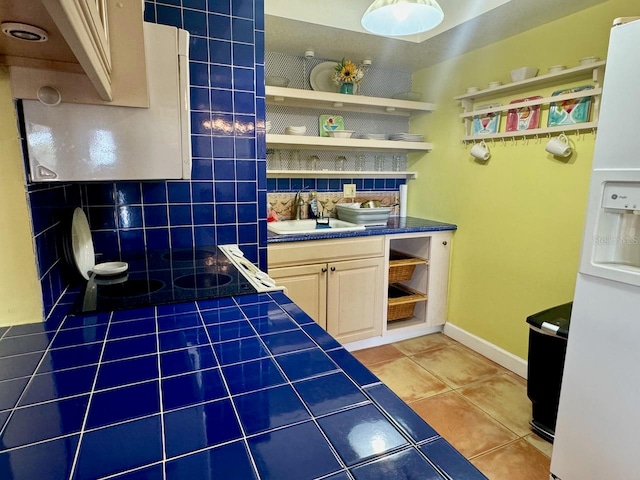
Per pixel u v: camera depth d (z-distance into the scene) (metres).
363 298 2.66
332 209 3.10
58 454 0.51
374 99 2.75
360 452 0.52
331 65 2.88
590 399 1.34
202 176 1.74
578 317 1.36
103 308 1.05
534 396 1.85
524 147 2.30
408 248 3.07
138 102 1.13
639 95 1.15
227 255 1.65
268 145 2.65
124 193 1.63
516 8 1.98
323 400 0.63
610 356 1.27
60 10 0.41
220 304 1.09
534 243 2.29
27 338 0.87
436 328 3.06
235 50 1.71
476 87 2.58
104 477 0.47
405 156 3.34
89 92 1.04
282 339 0.87
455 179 2.82
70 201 1.44
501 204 2.48
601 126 1.25
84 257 1.43
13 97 0.93
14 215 0.94
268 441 0.54
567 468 1.45
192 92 1.67
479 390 2.25
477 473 0.48
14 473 0.48
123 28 1.07
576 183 2.04
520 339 2.42
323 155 3.00
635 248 1.32
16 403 0.62
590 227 1.30
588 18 1.96
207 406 0.62
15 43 0.69
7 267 0.94
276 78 2.54
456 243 2.87
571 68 1.94
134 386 0.67
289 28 2.28
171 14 1.59
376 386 0.68
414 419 0.59
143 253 1.68
